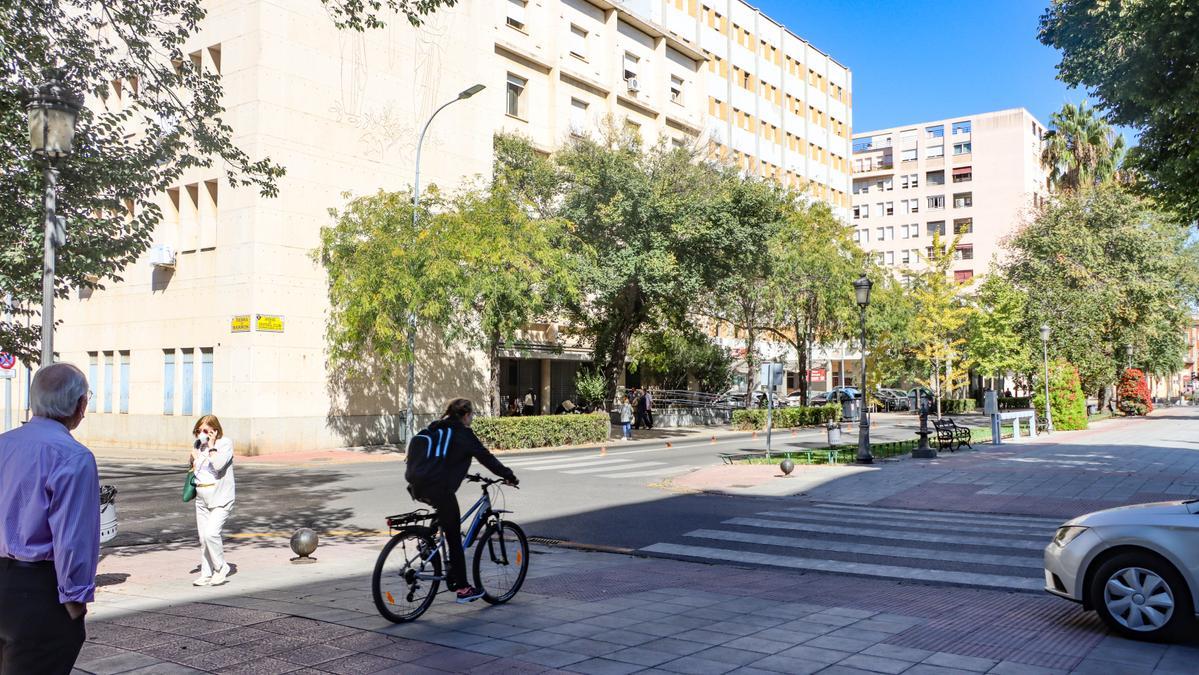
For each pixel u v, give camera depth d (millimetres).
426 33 30812
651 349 40250
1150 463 19469
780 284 34781
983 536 10953
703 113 50031
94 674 5098
